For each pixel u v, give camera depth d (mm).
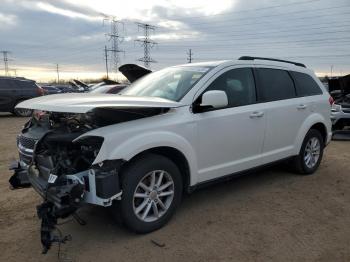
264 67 5047
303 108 5477
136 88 4867
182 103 3959
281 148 5219
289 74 5453
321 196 4879
